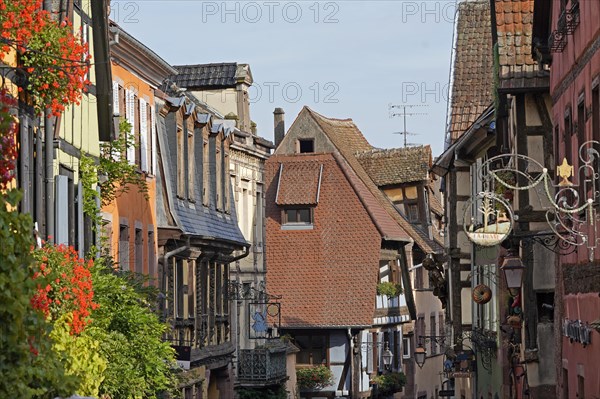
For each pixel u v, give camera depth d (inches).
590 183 1432.1
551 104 1859.0
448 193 2883.9
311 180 3941.9
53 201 1560.0
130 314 1547.7
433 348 4694.9
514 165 1861.5
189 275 2576.3
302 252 3897.6
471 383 2906.0
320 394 3853.3
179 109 2502.5
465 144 2620.6
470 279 2812.5
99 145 1943.9
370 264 3858.3
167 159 2449.6
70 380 861.8
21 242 785.6
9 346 770.8
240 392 3090.6
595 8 1373.0
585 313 1460.4
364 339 3868.1
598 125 1395.2
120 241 2117.4
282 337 3454.7
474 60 2847.0
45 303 1043.3
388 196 4670.3
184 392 2475.4
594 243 1390.3
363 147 4891.7
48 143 1526.8
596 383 1378.0
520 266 1802.4
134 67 2212.1
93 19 1861.5
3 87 1183.6
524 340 1884.8
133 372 1508.4
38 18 1261.1
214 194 2755.9
